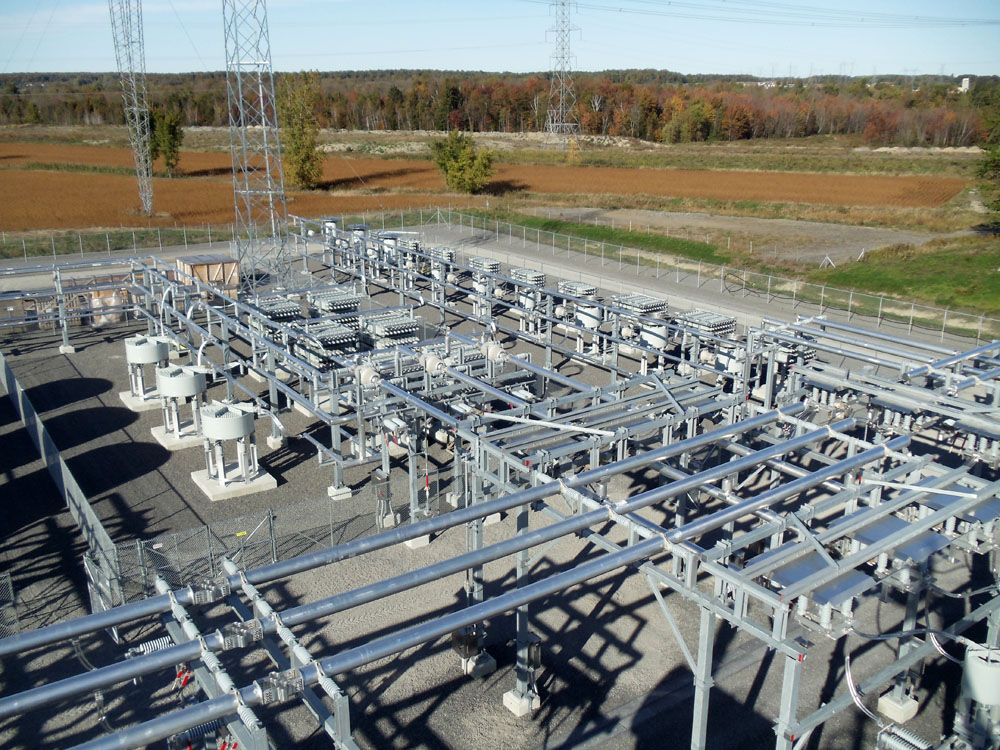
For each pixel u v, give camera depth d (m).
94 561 20.56
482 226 73.38
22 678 17.66
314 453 29.23
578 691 17.41
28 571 21.88
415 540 22.69
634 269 58.38
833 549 17.38
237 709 10.04
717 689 17.39
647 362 37.31
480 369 28.52
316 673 10.48
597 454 18.42
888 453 17.05
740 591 12.54
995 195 80.25
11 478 27.44
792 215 78.06
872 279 53.44
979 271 52.50
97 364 38.81
